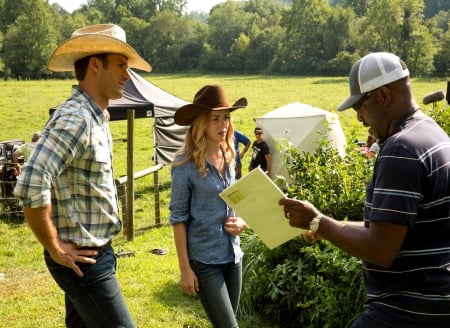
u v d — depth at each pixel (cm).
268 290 500
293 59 9319
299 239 491
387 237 234
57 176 283
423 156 235
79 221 294
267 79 7644
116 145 2044
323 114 969
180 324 516
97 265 298
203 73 9938
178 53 10712
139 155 1844
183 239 338
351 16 9344
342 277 449
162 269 685
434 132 245
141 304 566
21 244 886
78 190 294
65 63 332
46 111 3181
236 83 6588
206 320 522
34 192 271
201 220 338
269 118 1006
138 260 731
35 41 7825
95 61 307
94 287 297
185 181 339
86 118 291
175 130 1351
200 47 10838
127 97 1196
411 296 247
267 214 291
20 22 7888
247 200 289
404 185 233
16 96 4281
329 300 449
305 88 5559
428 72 7512
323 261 463
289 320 498
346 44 9325
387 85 250
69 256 287
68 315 333
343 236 247
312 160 537
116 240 852
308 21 9369
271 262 507
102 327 301
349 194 493
